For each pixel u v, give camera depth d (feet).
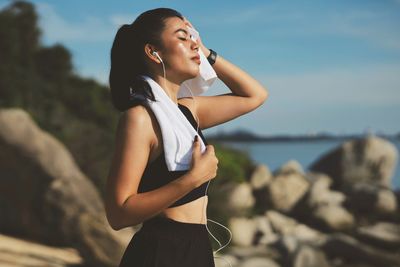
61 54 59.47
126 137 6.98
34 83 54.65
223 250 39.99
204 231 7.55
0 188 32.58
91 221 28.63
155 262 7.10
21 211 32.14
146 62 7.62
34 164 32.65
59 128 45.09
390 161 65.77
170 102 7.27
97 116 56.18
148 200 6.72
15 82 52.70
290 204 54.95
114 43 7.79
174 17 7.64
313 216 52.80
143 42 7.56
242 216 47.16
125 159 6.91
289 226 50.57
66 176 32.86
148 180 7.18
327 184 62.59
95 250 27.68
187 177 6.82
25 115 34.22
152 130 7.09
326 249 42.63
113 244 27.66
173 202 6.86
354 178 64.85
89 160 38.78
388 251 45.27
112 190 6.86
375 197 55.88
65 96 56.08
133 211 6.73
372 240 46.14
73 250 30.58
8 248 28.66
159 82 7.61
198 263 7.33
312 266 39.01
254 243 45.52
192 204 7.43
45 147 33.53
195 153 6.97
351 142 67.05
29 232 31.55
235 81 8.64
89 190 32.71
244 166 57.67
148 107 7.13
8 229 32.09
